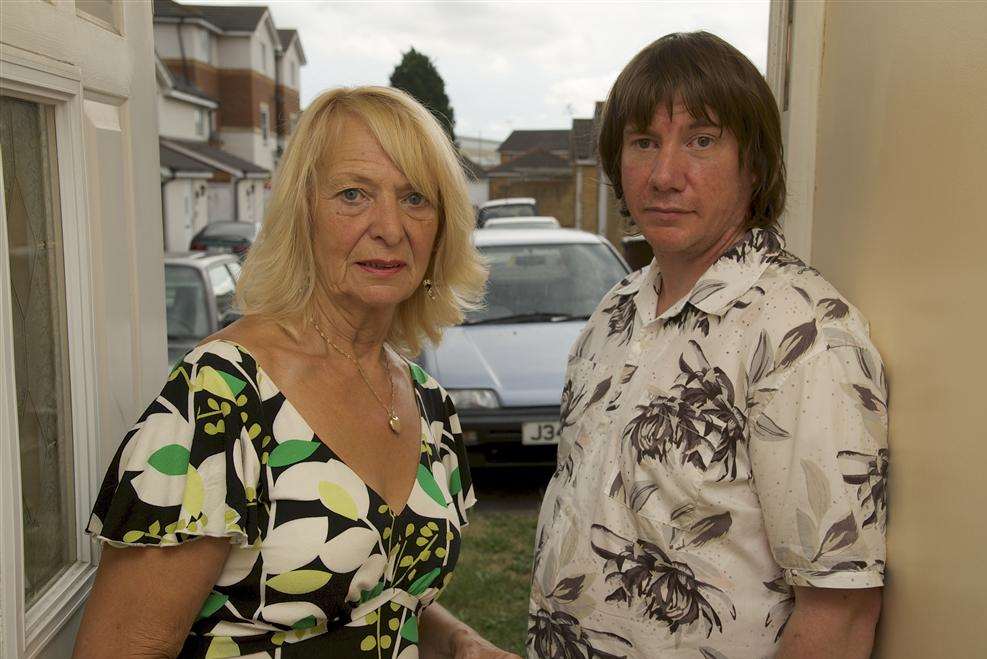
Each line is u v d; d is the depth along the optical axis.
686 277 1.66
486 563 4.34
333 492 1.34
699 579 1.49
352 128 1.43
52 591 1.40
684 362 1.54
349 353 1.51
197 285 5.83
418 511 1.50
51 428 1.43
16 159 1.29
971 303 1.23
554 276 5.70
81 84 1.44
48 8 1.34
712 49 1.54
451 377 4.91
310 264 1.45
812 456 1.36
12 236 1.28
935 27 1.36
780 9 2.02
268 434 1.33
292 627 1.33
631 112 1.58
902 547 1.43
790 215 1.95
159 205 1.87
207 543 1.25
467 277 1.68
